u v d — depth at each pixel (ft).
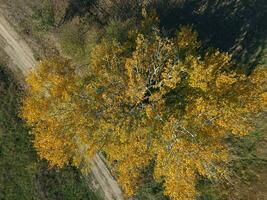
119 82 112.57
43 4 163.32
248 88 107.96
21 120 160.76
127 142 110.11
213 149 105.19
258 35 143.33
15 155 159.22
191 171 107.96
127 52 125.39
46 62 123.03
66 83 115.65
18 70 164.86
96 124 112.27
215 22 147.95
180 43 117.19
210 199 139.23
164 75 103.76
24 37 165.07
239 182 137.28
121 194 150.61
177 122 104.37
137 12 150.61
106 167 152.97
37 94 121.49
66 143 116.78
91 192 153.79
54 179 156.25
